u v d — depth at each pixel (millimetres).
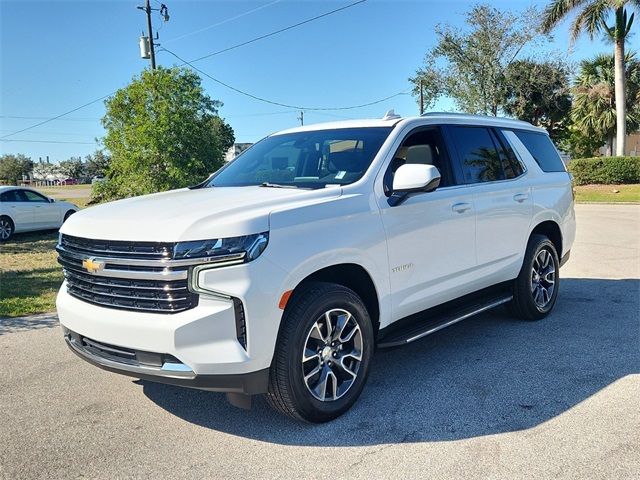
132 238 3297
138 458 3328
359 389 3908
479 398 4043
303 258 3459
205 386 3232
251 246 3232
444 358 4906
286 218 3447
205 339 3184
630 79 34562
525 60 34875
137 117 19000
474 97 34031
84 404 4109
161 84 18906
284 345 3426
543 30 27344
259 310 3250
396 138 4457
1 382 4551
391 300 4137
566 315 6188
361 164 4230
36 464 3275
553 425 3598
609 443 3352
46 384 4496
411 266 4277
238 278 3205
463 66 34062
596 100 35938
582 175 27969
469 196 4883
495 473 3066
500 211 5250
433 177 3961
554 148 6629
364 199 3965
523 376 4434
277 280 3322
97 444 3506
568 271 8641
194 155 19625
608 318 6020
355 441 3475
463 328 5797
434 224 4473
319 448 3402
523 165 5820
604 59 36344
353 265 3852
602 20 25656
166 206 3730
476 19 33094
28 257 12109
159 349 3219
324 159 4477
